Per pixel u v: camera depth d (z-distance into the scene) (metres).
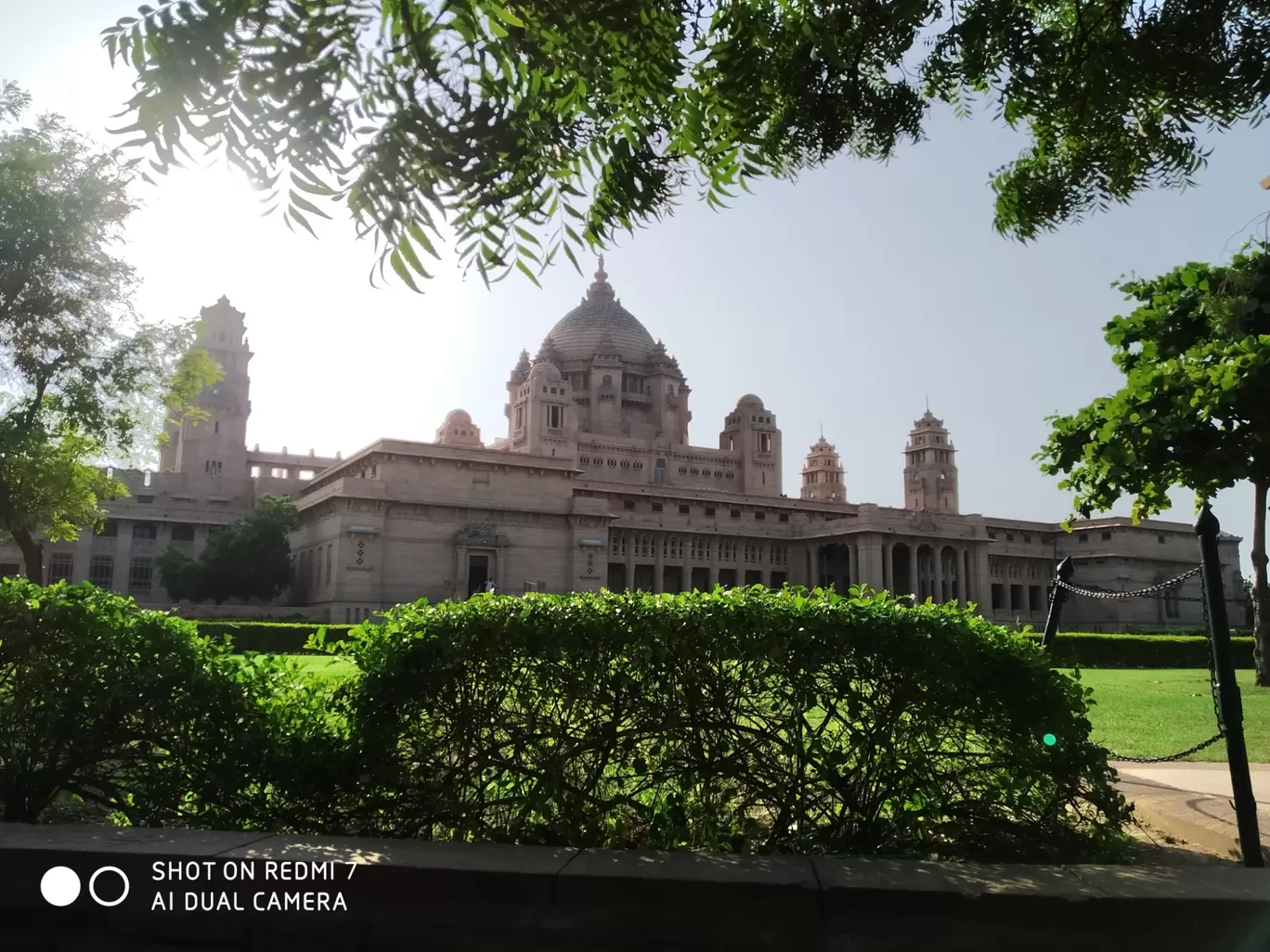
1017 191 9.12
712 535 110.69
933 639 7.80
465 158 4.34
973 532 114.75
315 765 8.00
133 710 8.12
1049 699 7.80
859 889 5.91
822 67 7.00
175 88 3.89
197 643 8.71
